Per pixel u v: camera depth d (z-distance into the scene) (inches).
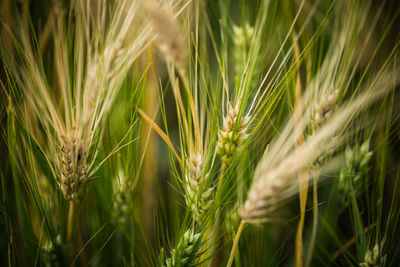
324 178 28.3
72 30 26.5
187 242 24.5
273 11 27.6
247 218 24.1
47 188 26.9
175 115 30.9
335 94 25.9
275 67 28.6
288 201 29.3
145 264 27.7
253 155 26.5
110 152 26.4
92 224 28.1
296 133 24.2
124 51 26.0
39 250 26.3
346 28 26.5
